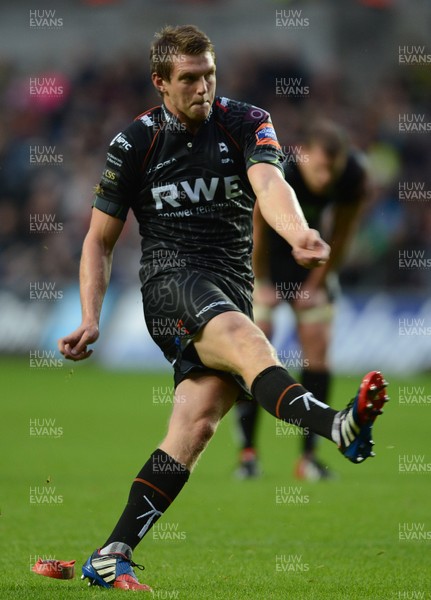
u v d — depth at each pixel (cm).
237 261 1547
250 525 2127
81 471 2984
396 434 3831
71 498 2489
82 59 8862
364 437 1225
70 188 7781
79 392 5572
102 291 1526
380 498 2486
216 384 1473
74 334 1470
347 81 8438
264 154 1475
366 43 8600
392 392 5300
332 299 2972
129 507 1469
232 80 8050
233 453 3625
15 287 7175
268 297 2941
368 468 3105
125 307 6869
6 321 7094
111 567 1452
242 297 1539
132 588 1435
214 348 1418
